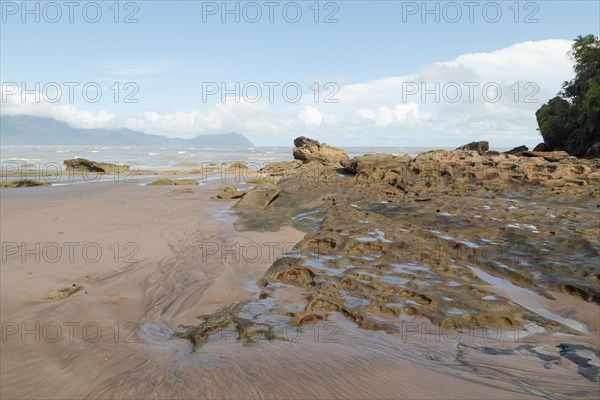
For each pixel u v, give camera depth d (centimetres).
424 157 2123
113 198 1959
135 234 1114
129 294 661
